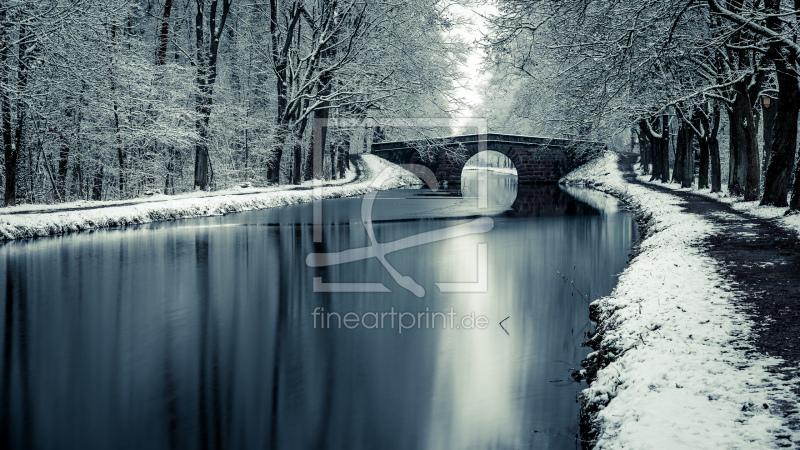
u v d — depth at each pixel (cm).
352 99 4244
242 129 4597
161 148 4169
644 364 673
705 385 585
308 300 1506
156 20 4169
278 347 1120
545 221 3139
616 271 1752
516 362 995
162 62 3697
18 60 2522
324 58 4200
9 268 1842
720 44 1862
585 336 1119
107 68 3033
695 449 457
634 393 608
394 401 852
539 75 3872
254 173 4731
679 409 534
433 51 4488
